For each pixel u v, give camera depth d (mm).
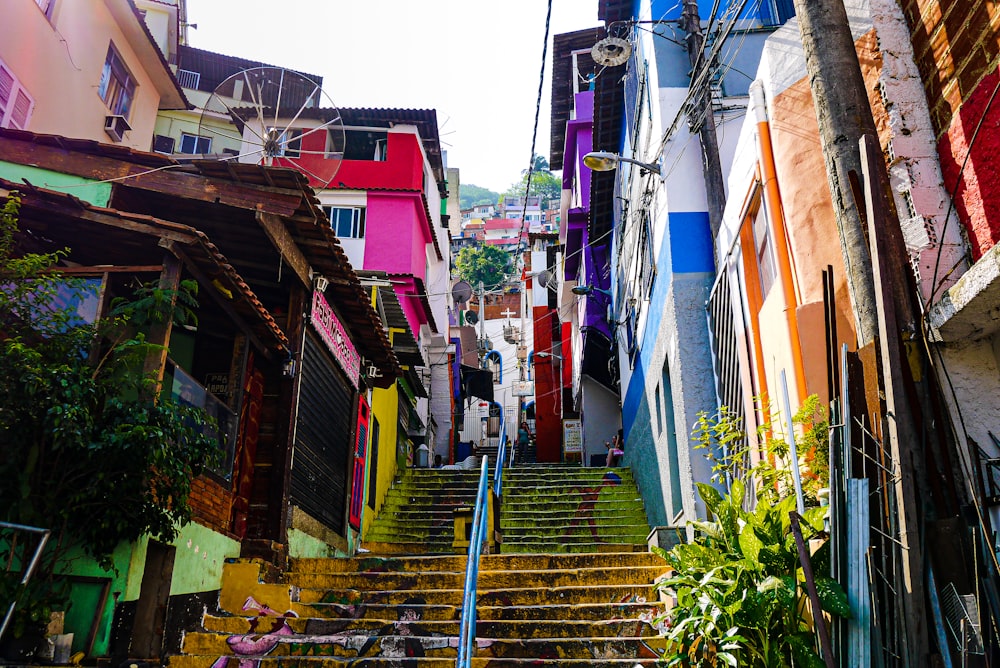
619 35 12039
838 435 3664
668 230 8695
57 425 4352
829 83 3760
